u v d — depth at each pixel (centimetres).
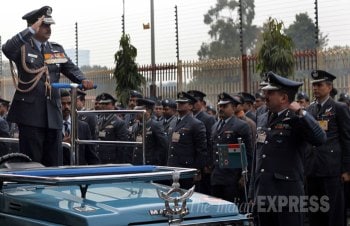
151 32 1591
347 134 748
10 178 362
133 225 337
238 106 984
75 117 492
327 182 758
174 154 976
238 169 883
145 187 418
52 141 504
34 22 490
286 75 1284
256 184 593
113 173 390
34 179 346
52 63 502
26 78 489
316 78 769
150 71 1608
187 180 950
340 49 1293
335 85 1300
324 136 559
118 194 387
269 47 1289
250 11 1491
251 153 886
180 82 1558
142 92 1605
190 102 984
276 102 573
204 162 965
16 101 492
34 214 355
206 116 1073
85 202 358
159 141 1025
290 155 575
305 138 562
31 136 491
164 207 352
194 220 362
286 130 574
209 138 1047
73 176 362
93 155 816
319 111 767
